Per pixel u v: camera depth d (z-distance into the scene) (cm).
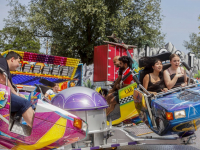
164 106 386
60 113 328
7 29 2364
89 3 2009
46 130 320
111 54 1132
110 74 1132
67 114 333
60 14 2150
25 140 316
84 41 2208
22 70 1055
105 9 2045
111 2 2216
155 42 2412
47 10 2225
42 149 341
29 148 335
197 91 421
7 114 302
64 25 2188
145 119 456
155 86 486
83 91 428
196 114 371
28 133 320
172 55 489
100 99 430
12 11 2352
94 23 2095
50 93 606
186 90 439
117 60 608
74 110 403
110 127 455
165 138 435
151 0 2373
